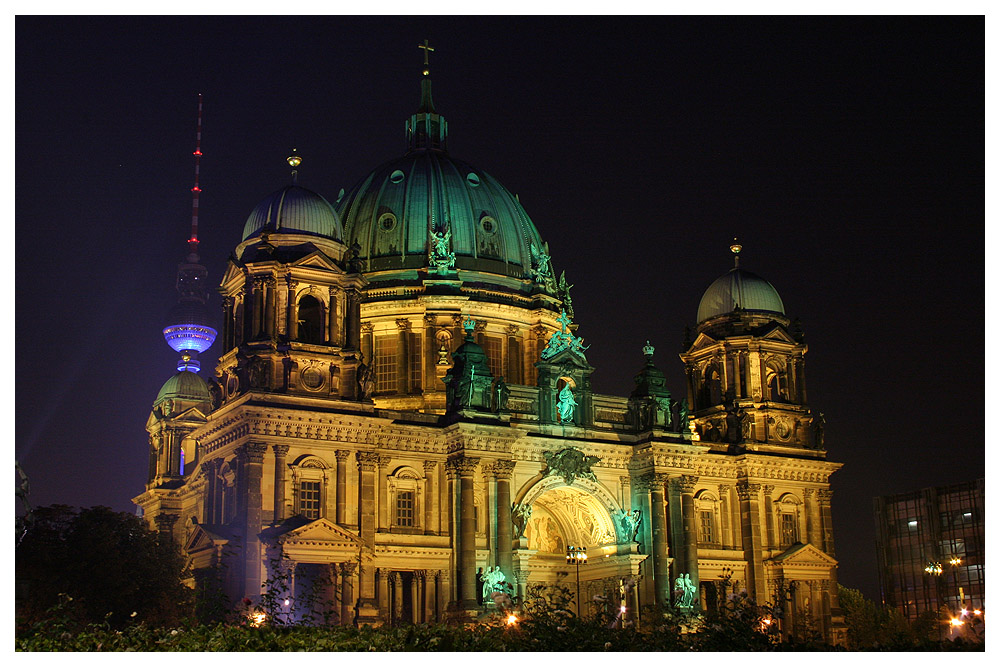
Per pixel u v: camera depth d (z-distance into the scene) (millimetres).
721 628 76500
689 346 136250
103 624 69375
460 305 125250
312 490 102812
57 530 97562
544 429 114812
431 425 110062
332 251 111188
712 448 124625
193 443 132000
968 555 160250
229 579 96688
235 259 108625
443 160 137500
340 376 106812
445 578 107562
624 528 116625
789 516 127875
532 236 137250
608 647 62812
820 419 131500
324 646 61656
